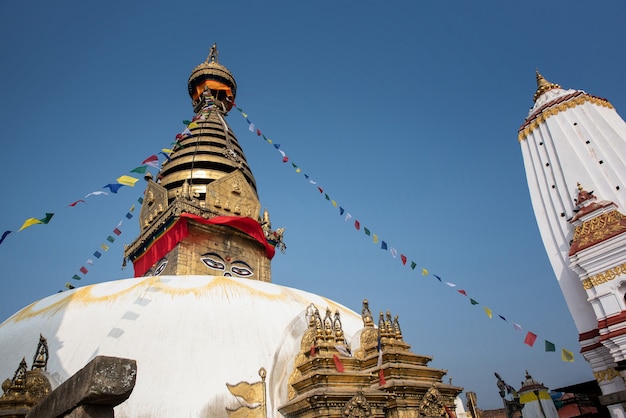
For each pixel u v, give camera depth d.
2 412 12.08
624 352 18.33
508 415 20.59
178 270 26.03
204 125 35.88
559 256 23.95
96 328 15.05
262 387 14.51
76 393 6.53
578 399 25.94
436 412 14.57
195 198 30.38
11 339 15.84
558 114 26.80
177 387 13.66
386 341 15.75
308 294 21.50
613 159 23.48
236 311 16.89
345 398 12.60
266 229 31.59
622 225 19.94
